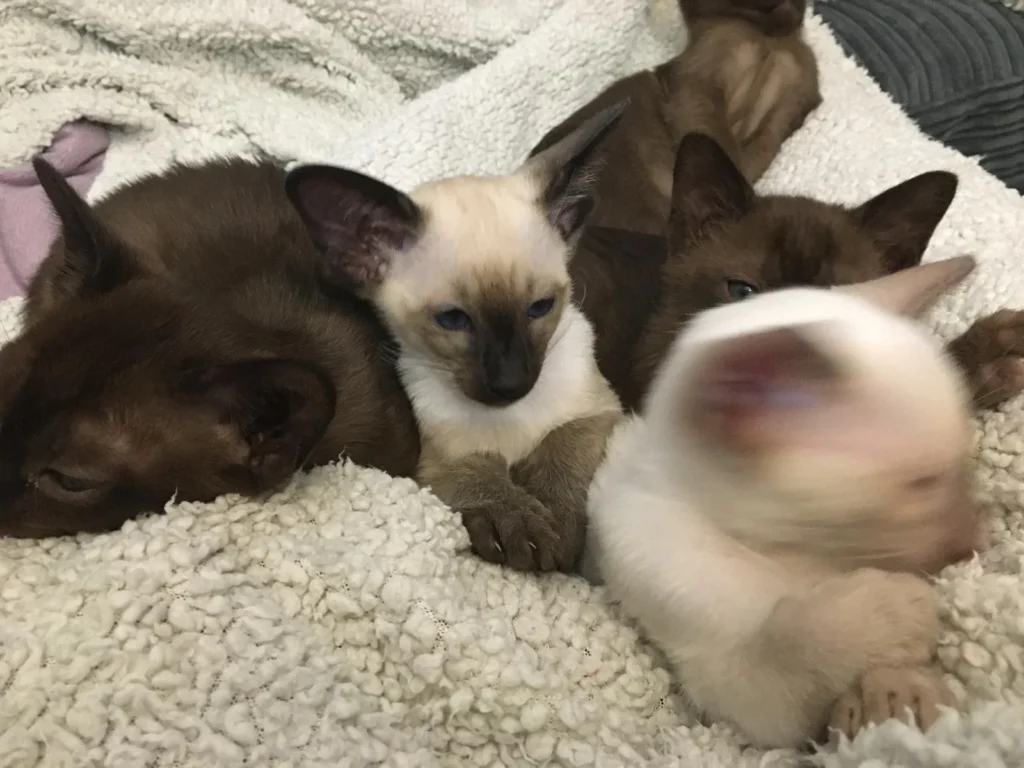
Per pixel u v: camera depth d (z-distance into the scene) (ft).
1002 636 0.61
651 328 0.95
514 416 0.91
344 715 0.62
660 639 0.68
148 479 0.71
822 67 1.37
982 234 1.01
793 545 0.59
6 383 0.69
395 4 1.32
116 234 0.81
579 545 0.83
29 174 1.17
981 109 1.27
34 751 0.57
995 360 0.82
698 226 0.97
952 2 1.38
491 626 0.68
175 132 1.27
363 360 0.87
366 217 0.90
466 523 0.82
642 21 1.48
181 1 1.25
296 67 1.33
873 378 0.52
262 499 0.73
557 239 0.95
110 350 0.70
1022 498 0.74
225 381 0.71
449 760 0.64
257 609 0.64
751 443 0.53
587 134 0.95
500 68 1.30
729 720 0.66
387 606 0.67
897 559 0.59
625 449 0.76
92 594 0.64
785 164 1.31
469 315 0.88
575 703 0.65
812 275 0.89
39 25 1.21
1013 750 0.52
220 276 0.88
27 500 0.70
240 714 0.59
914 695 0.58
